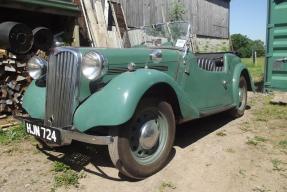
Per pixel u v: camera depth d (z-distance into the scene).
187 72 4.59
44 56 6.24
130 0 10.52
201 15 14.88
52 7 6.85
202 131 5.25
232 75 5.81
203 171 3.84
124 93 3.36
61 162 4.08
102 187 3.52
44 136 3.67
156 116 3.84
